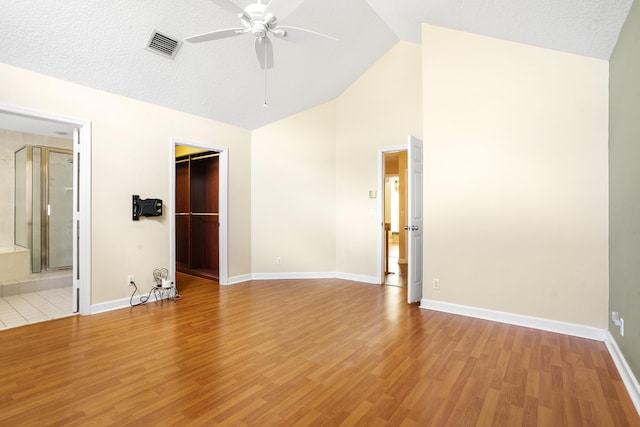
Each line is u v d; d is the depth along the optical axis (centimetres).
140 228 374
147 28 292
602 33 240
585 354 246
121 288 360
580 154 284
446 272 351
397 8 344
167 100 385
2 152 500
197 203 571
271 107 473
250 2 295
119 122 354
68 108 315
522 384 204
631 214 209
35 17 251
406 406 181
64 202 534
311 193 524
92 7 258
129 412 175
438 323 315
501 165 319
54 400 186
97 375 214
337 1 346
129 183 363
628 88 216
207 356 243
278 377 212
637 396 181
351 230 515
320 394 193
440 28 351
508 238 316
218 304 378
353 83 513
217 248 549
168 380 208
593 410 178
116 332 289
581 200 284
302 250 522
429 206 358
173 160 404
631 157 210
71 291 441
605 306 274
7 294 416
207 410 177
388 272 580
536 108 302
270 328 302
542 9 238
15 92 282
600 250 277
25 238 505
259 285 474
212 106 422
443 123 349
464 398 189
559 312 293
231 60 360
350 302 389
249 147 505
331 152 531
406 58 463
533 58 303
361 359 239
